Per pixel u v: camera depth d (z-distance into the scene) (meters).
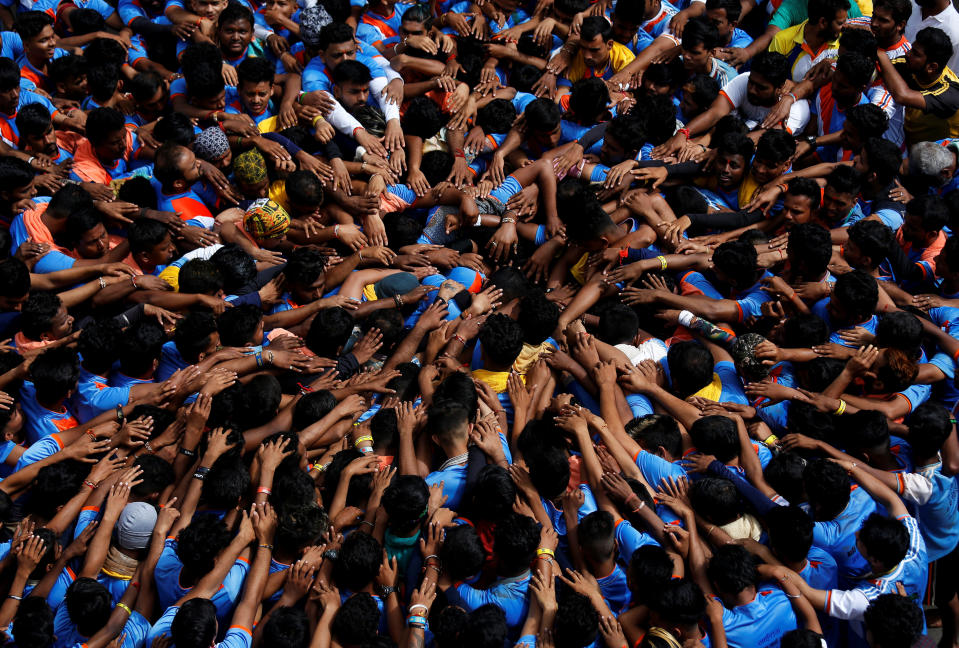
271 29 14.23
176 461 9.12
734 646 8.30
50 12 14.86
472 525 8.73
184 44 14.18
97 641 7.96
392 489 8.37
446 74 13.41
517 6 14.99
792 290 10.95
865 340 10.70
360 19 14.29
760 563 8.80
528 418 9.74
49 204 10.97
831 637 9.17
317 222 11.70
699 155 12.85
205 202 11.81
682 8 16.36
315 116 12.38
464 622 7.80
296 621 7.85
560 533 9.09
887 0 13.45
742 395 10.43
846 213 11.92
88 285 10.57
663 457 9.43
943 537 10.20
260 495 8.65
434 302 10.87
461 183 12.38
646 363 10.33
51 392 9.45
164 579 8.30
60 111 12.77
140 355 9.76
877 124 12.38
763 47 14.84
